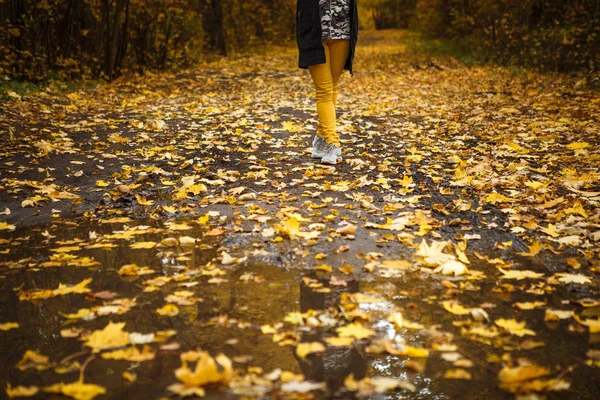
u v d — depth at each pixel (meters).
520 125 6.93
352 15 4.86
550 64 13.04
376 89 11.02
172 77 12.80
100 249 3.15
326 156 5.06
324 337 2.19
